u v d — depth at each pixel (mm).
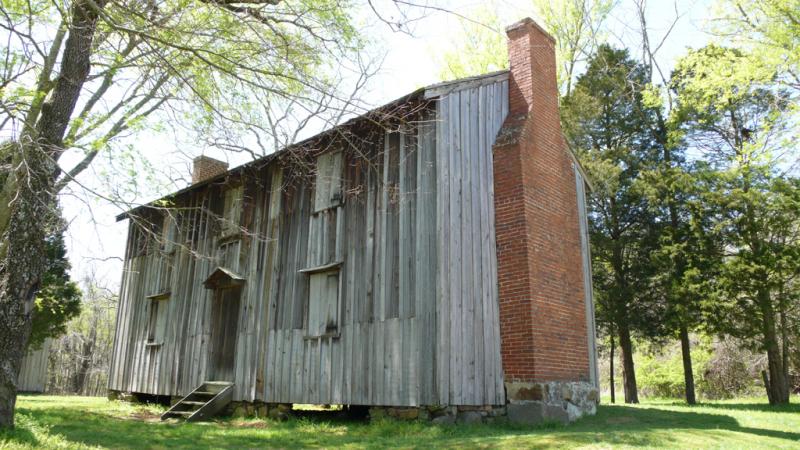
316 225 13562
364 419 12336
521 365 10328
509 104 12562
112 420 12188
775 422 11430
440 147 11273
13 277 7832
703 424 10430
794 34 14945
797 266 19328
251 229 15383
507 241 11109
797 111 15047
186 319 16609
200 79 9562
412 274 11141
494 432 9297
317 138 13430
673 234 22375
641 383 34844
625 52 25797
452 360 10250
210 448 8469
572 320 11820
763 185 20516
